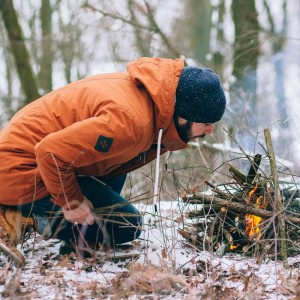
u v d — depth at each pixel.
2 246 3.51
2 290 3.13
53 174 3.32
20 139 3.50
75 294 3.13
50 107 3.50
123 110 3.24
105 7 11.37
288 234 3.87
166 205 5.09
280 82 10.27
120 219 3.82
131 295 3.08
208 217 4.05
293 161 6.26
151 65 3.42
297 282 3.19
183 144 3.59
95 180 3.78
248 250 3.84
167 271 3.37
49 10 14.85
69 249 3.82
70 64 12.52
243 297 3.01
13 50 11.28
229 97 8.68
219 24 17.23
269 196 3.82
